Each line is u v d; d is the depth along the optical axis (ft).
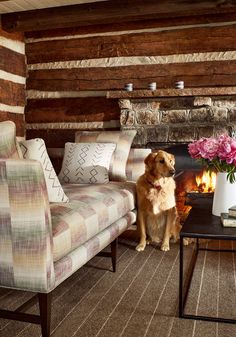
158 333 6.16
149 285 8.21
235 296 7.61
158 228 11.38
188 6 12.01
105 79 15.07
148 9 12.35
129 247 11.21
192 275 8.57
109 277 8.70
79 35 15.30
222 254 10.40
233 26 13.58
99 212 7.89
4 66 14.60
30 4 13.16
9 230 5.79
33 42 15.92
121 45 14.80
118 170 12.16
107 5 12.76
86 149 11.87
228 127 13.53
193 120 13.85
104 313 6.88
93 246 7.45
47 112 16.07
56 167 16.05
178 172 14.05
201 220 7.72
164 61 14.37
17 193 5.65
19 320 5.98
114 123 15.29
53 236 6.04
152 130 14.24
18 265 5.82
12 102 15.26
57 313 6.88
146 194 10.90
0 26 14.19
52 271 5.87
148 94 13.94
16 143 7.34
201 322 6.55
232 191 8.04
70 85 15.55
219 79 13.82
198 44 13.97
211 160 8.10
